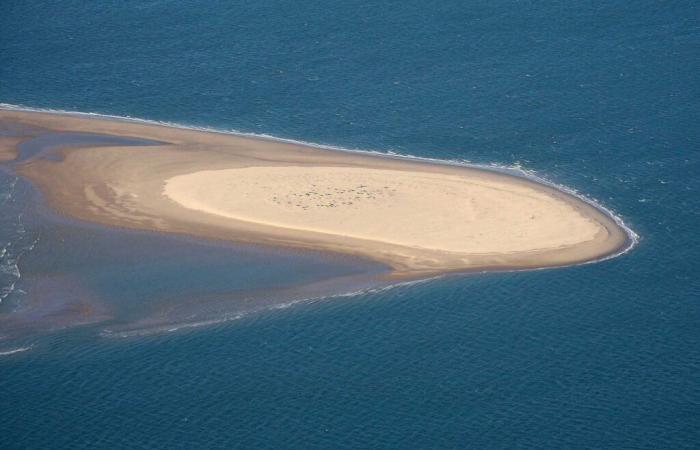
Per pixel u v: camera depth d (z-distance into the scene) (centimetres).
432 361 15362
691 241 18312
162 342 15762
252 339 15838
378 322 16225
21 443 13850
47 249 18012
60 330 16062
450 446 13862
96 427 14112
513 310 16525
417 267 17638
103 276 17338
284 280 17275
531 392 14788
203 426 14138
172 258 17800
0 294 16850
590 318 16338
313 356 15450
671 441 14012
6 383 14925
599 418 14362
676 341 15812
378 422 14250
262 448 13812
